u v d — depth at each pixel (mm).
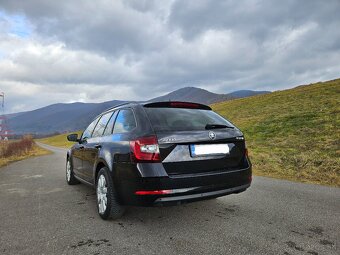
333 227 3947
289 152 12750
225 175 4020
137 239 3588
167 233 3773
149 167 3629
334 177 7730
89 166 5453
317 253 3152
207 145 4004
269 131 21609
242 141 4430
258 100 53094
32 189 7117
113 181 4082
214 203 5211
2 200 5930
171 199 3629
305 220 4246
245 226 4004
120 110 4895
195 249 3266
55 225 4188
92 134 5938
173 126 3955
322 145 13289
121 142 4113
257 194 5934
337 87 43062
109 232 3850
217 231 3818
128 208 4926
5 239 3674
